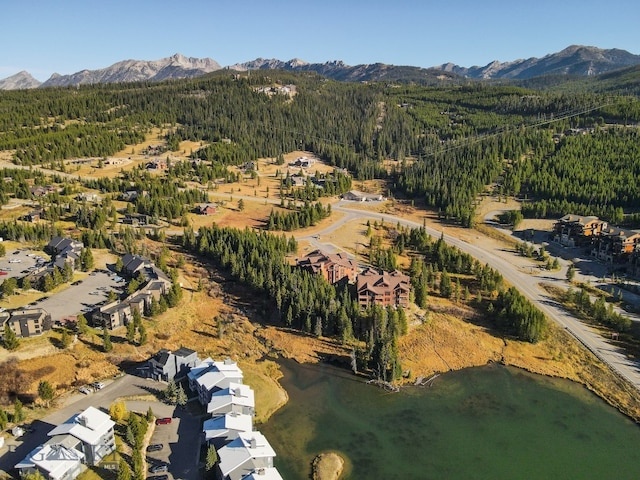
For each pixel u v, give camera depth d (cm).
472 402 11575
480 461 9681
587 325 14950
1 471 8519
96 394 11025
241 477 8312
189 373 11456
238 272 17250
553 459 9788
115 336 13262
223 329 14350
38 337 12612
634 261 18800
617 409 11388
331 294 15100
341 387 12050
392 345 12938
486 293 16962
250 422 9750
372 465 9481
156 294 15100
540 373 12825
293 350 13550
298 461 9519
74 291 15550
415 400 11612
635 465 9675
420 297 15638
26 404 10481
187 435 9819
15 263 17488
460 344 13962
